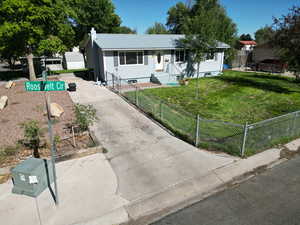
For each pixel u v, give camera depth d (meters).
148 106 11.54
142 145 7.43
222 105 12.16
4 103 11.23
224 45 21.61
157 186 5.34
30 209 4.52
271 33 15.05
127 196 4.97
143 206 4.70
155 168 6.09
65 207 4.59
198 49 15.49
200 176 5.74
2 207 4.57
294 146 7.38
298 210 4.52
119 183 5.41
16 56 21.38
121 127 8.94
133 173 5.85
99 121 9.54
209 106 11.98
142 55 17.83
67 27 20.88
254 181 5.55
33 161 5.16
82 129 7.99
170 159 6.55
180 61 19.88
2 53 20.16
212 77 21.38
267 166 6.23
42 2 17.53
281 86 17.27
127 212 4.53
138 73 18.11
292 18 13.67
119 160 6.48
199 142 7.46
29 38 17.78
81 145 7.09
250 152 6.90
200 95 14.32
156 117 9.91
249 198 4.93
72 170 5.92
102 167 6.10
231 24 29.02
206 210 4.59
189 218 4.38
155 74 18.41
